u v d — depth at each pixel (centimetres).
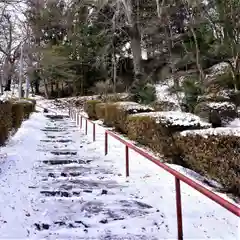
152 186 600
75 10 2538
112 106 1611
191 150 681
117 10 2166
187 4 2067
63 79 4266
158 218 452
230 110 1415
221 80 1869
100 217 453
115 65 2680
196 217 461
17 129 1375
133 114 1209
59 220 441
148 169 739
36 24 3075
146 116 960
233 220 455
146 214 467
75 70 4062
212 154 585
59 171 734
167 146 787
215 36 2111
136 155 898
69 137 1357
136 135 1091
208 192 300
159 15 2142
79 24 2792
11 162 762
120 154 930
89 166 791
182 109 1670
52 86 4894
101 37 2708
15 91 5128
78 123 1973
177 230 399
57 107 3853
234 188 541
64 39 3866
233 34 1797
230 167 527
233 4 1755
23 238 377
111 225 427
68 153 977
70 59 3784
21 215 443
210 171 605
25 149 976
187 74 2131
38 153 958
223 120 1392
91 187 606
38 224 418
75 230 407
